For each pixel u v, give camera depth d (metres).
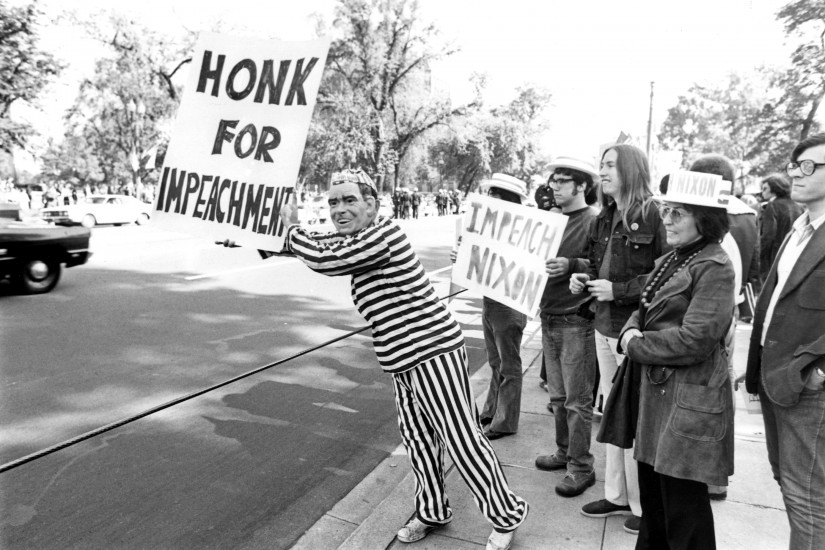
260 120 2.51
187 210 2.59
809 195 2.21
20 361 5.75
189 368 5.70
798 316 2.16
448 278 11.34
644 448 2.33
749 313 4.01
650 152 18.47
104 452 3.92
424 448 2.86
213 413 4.64
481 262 3.55
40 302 8.44
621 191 3.00
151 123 38.34
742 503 3.18
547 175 4.59
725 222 2.24
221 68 2.57
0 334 6.69
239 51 2.55
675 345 2.17
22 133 22.05
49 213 23.67
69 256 9.29
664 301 2.29
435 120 40.41
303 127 2.45
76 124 46.97
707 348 2.14
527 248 3.37
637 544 2.52
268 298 9.09
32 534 2.99
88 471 3.66
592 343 3.32
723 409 2.17
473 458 2.65
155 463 3.80
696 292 2.20
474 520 3.07
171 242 17.02
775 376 2.21
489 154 45.50
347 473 3.77
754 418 4.33
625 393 2.51
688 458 2.14
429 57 38.94
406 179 52.06
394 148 41.56
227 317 7.81
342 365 5.97
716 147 64.56
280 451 4.05
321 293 9.57
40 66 20.92
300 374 5.64
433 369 2.57
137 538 2.99
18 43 20.09
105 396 4.92
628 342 2.35
